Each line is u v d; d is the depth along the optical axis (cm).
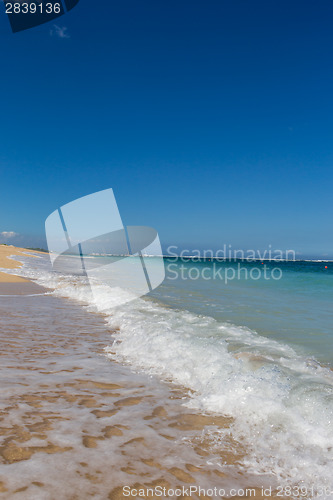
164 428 247
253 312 784
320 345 485
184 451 217
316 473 198
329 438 232
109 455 205
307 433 239
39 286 1250
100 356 434
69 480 176
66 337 528
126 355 441
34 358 406
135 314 720
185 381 351
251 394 297
